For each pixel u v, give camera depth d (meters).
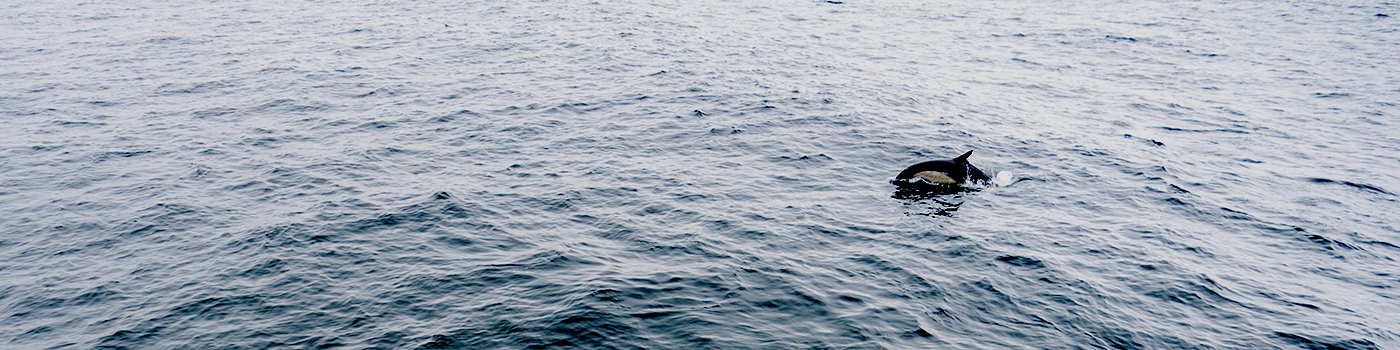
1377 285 14.98
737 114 27.00
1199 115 29.17
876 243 16.31
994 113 28.56
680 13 52.59
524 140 23.86
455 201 18.33
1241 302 14.00
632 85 31.22
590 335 12.31
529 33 43.31
